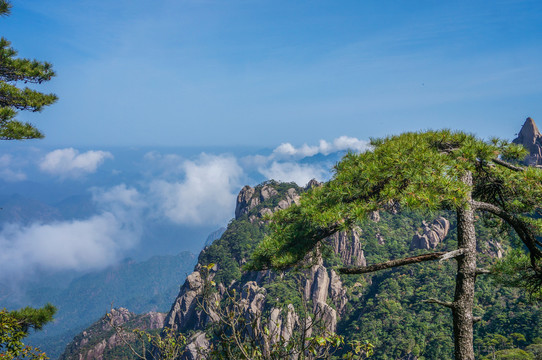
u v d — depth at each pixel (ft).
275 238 32.81
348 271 25.21
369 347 17.61
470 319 24.58
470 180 26.76
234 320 16.30
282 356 16.26
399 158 26.58
